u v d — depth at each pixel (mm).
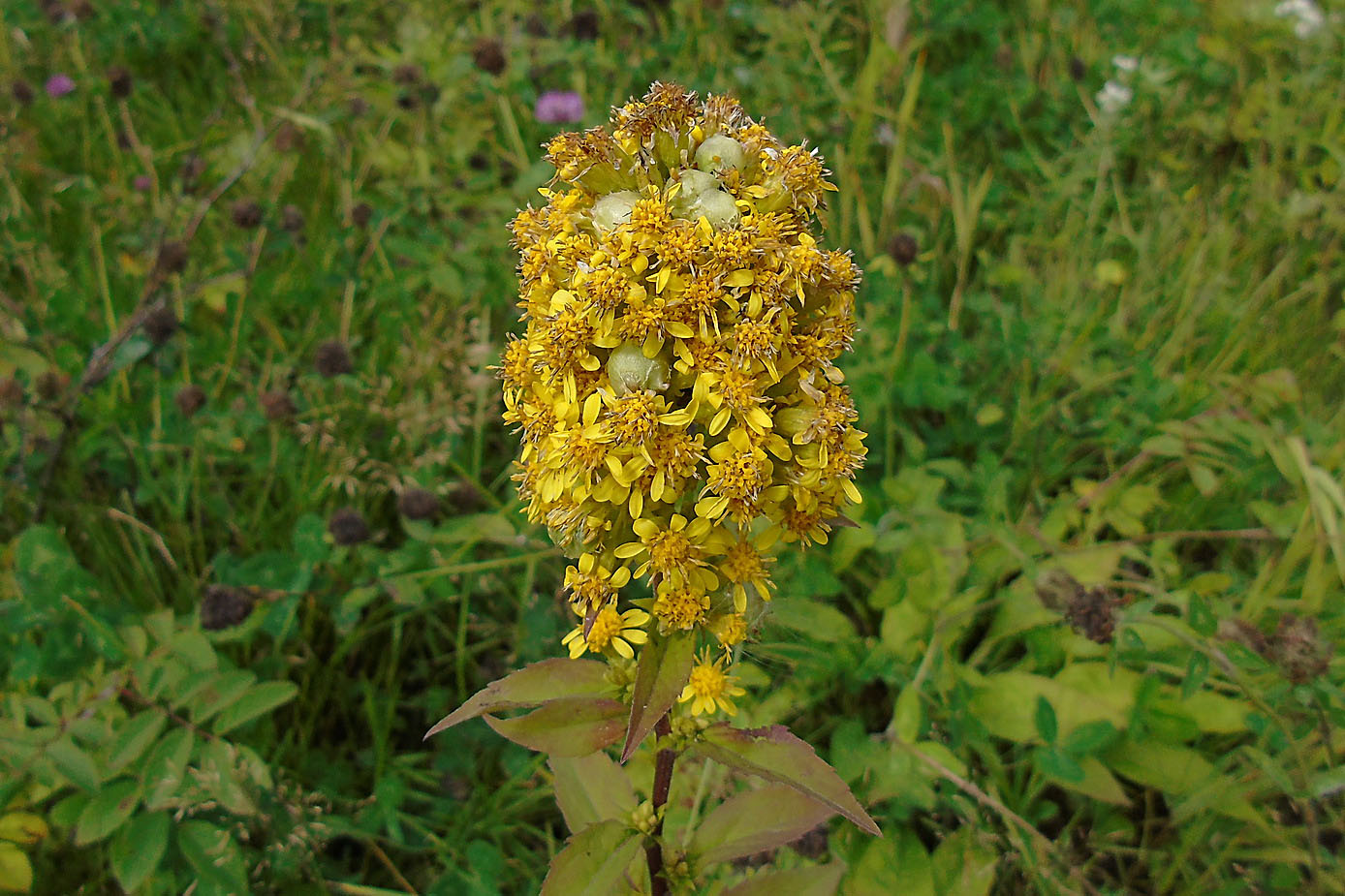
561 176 165
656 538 164
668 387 162
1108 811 248
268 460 307
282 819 229
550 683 181
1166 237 357
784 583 260
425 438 308
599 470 163
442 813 253
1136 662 256
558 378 163
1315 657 212
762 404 161
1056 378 314
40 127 407
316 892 231
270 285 348
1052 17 459
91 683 238
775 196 162
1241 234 362
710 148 163
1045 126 413
